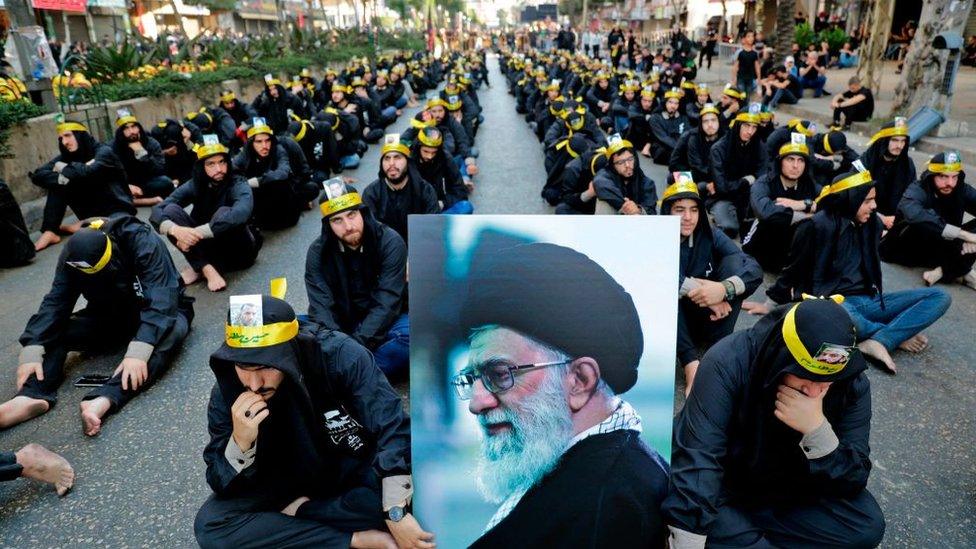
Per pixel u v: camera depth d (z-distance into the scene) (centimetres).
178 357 401
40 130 737
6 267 580
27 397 340
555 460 181
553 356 178
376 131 1252
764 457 204
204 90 1237
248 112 1098
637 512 183
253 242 557
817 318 179
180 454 308
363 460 235
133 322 394
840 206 377
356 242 346
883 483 281
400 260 360
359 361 217
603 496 182
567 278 175
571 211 628
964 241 482
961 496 272
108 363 398
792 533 213
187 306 429
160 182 799
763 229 529
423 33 5231
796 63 1934
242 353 189
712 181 669
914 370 372
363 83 1269
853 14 2538
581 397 180
